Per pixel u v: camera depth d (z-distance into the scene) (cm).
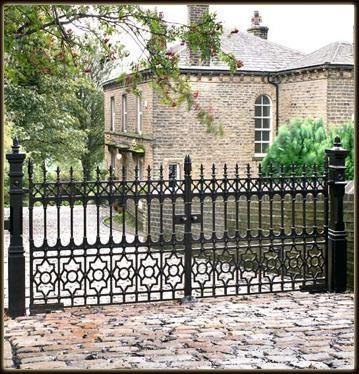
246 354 616
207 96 2781
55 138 2836
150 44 897
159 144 2723
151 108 2712
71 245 898
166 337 701
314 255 1091
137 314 852
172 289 942
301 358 598
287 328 739
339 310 852
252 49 2989
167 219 1628
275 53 3006
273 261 1096
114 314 854
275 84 2875
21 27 923
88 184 903
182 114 2739
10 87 2600
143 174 2839
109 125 3516
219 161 2808
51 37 985
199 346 654
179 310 875
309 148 1834
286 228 1161
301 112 2755
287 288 1051
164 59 897
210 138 2788
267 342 668
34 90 2753
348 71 2625
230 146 2822
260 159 2867
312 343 661
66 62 1026
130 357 609
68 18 918
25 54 996
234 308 880
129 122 3094
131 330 743
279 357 601
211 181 959
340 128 1820
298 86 2764
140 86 2825
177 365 574
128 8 888
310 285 1001
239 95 2828
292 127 1881
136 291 927
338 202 991
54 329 762
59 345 672
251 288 1083
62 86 2788
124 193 916
